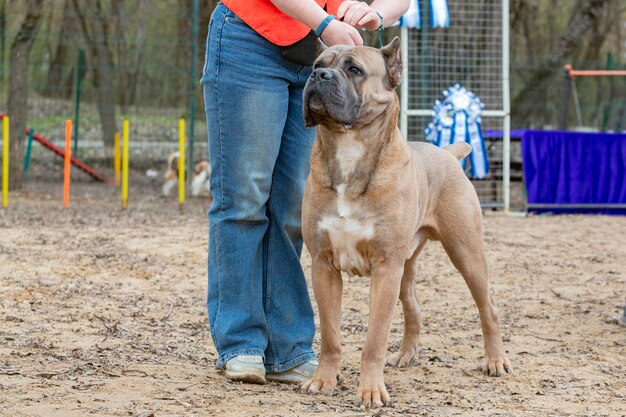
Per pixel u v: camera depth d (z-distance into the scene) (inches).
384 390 165.9
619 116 957.8
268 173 179.6
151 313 255.4
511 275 339.6
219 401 159.5
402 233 168.6
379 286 169.3
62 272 319.3
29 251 364.2
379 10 181.2
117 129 907.4
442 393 177.6
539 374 195.5
